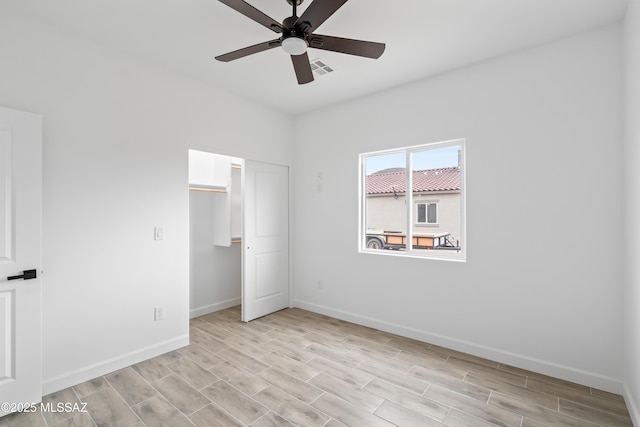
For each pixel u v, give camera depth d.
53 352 2.24
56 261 2.26
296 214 4.23
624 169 2.13
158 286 2.83
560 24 2.22
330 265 3.87
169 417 1.97
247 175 3.69
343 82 3.17
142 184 2.72
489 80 2.72
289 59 2.72
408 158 3.28
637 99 1.81
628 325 2.07
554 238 2.45
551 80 2.44
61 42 2.28
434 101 3.03
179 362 2.69
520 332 2.60
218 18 2.17
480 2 1.98
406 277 3.24
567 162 2.39
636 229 1.86
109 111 2.52
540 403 2.12
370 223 3.89
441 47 2.52
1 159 1.97
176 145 2.96
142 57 2.69
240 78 3.10
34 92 2.16
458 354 2.85
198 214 3.93
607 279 2.25
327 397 2.19
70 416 1.98
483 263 2.77
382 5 2.01
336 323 3.64
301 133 4.16
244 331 3.39
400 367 2.61
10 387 1.99
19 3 2.00
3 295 1.98
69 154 2.31
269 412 2.02
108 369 2.50
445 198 3.48
